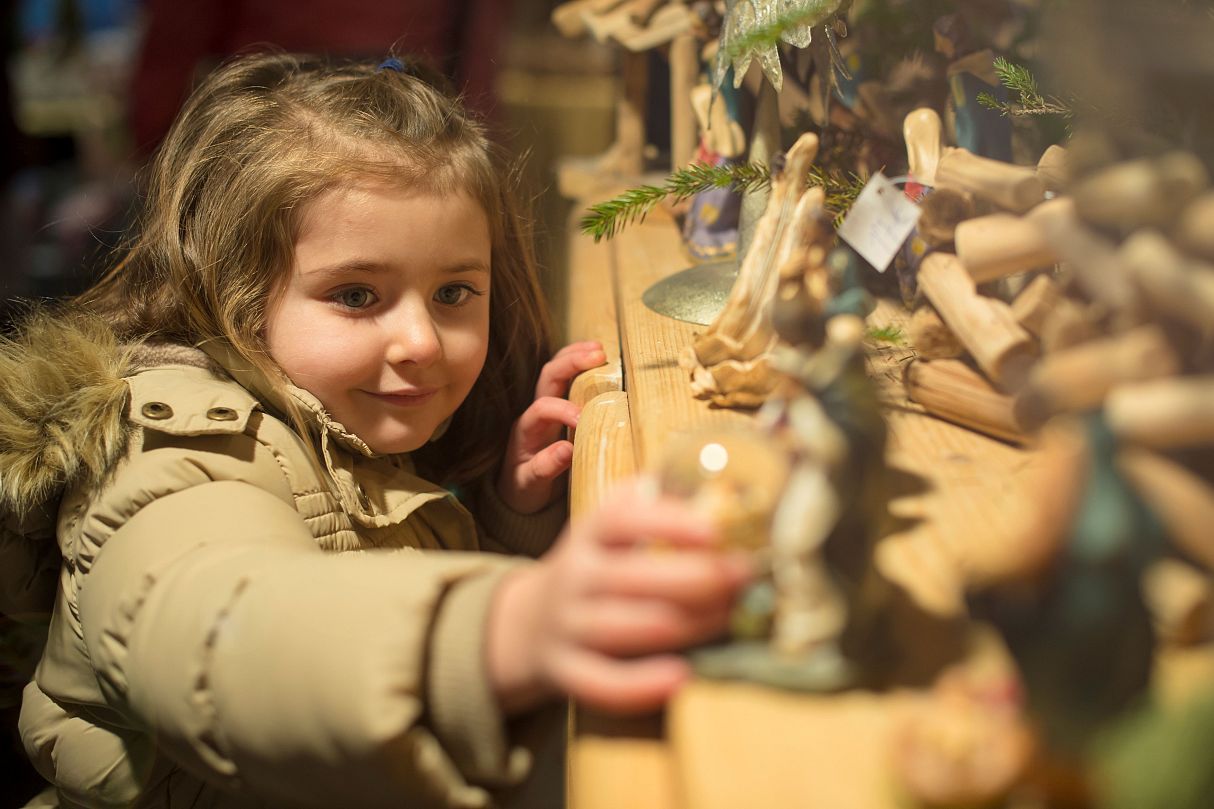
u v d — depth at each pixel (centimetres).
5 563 100
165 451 88
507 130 165
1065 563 47
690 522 51
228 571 70
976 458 77
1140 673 45
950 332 83
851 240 88
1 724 140
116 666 74
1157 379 47
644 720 57
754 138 112
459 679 58
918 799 46
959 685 50
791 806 46
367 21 209
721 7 144
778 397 61
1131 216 50
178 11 204
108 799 100
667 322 113
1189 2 55
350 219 101
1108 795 44
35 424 92
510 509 129
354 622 60
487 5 219
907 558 63
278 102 109
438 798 60
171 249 107
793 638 53
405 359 103
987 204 84
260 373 102
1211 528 45
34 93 308
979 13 98
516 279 126
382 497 106
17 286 227
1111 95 54
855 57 104
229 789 69
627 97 184
